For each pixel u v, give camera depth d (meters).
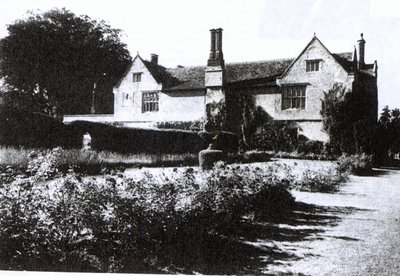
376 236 6.76
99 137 15.31
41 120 14.37
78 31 35.41
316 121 23.41
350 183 13.51
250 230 6.89
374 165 20.34
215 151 13.72
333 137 21.89
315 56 23.48
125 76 29.48
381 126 21.12
